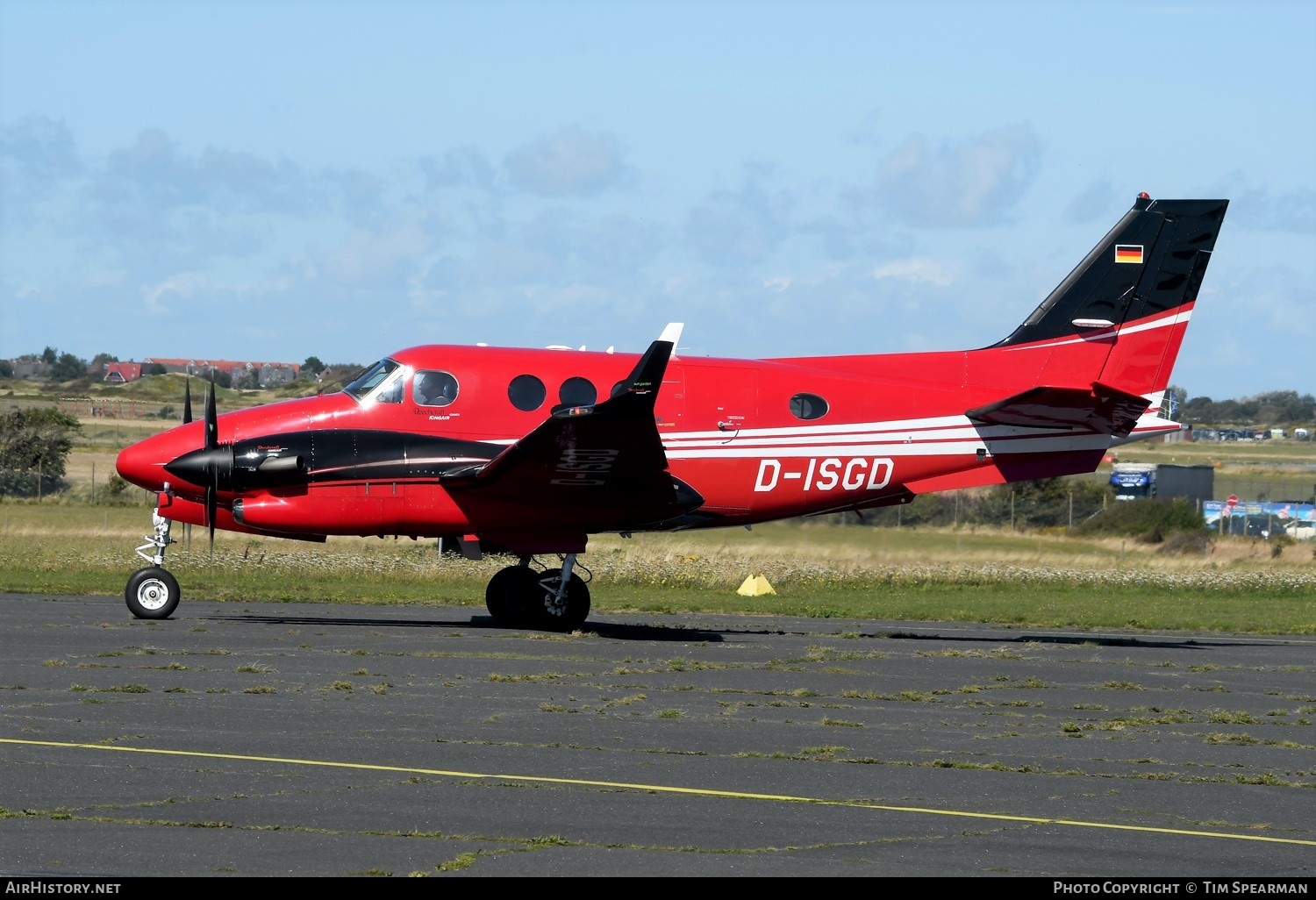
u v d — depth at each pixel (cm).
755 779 2822
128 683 3694
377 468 5134
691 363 5559
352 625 5250
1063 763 3072
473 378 5356
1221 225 5747
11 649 4300
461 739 3108
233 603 6200
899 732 3384
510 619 5359
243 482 5097
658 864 2214
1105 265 5769
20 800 2477
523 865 2192
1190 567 10794
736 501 5566
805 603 7400
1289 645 5850
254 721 3234
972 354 5800
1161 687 4334
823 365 5784
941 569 9519
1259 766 3100
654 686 3966
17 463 16138
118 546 9688
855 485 5638
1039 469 5741
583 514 5250
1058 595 8469
